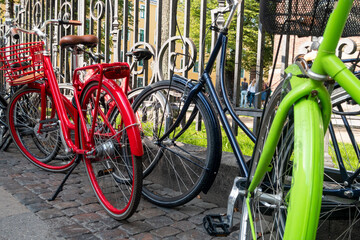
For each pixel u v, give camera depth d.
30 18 5.62
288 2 1.21
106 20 4.11
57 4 4.95
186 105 2.41
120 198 2.50
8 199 2.49
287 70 1.14
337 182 1.69
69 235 1.99
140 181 2.07
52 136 3.19
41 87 3.04
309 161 0.82
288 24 1.25
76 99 2.52
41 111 3.12
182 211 2.45
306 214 0.79
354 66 1.34
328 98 0.92
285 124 1.03
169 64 3.28
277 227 1.15
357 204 1.52
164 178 2.98
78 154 2.55
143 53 2.73
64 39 2.81
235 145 2.07
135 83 3.76
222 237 2.05
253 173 1.38
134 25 3.71
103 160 2.46
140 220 2.27
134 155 2.07
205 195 2.66
